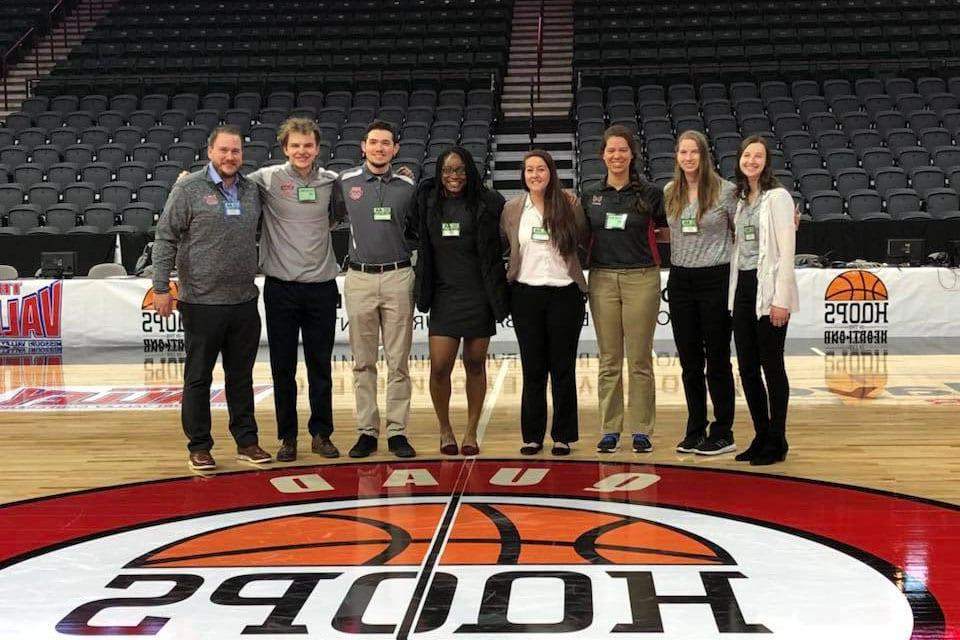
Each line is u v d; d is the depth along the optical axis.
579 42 15.70
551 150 14.12
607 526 3.28
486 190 4.35
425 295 4.35
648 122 12.73
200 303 4.18
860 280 8.52
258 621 2.47
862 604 2.55
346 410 5.71
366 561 2.93
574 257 4.36
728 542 3.09
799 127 12.63
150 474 4.15
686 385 4.47
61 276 9.02
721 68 14.48
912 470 4.05
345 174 4.40
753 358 4.24
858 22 15.93
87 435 5.01
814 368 6.99
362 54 15.68
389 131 4.31
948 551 2.98
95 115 13.78
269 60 15.50
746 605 2.55
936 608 2.52
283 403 4.42
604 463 4.28
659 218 4.46
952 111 12.58
